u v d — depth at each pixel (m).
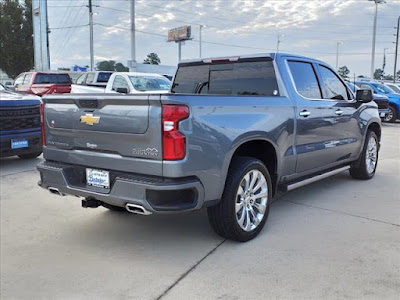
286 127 4.46
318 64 5.41
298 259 3.63
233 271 3.43
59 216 4.93
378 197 5.61
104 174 3.70
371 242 4.00
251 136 3.94
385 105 16.80
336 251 3.79
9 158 8.74
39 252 3.92
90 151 3.82
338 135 5.54
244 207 4.00
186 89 5.49
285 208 5.12
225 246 3.96
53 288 3.24
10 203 5.45
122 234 4.34
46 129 4.23
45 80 18.64
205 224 4.59
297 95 4.76
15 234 4.37
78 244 4.09
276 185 4.51
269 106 4.26
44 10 20.47
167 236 4.25
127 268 3.54
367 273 3.34
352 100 6.04
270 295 3.04
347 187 6.17
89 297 3.09
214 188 3.61
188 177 3.42
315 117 4.96
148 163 3.40
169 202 3.40
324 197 5.62
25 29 40.16
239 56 4.91
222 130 3.63
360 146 6.21
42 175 4.21
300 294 3.04
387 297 2.97
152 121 3.33
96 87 16.25
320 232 4.28
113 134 3.58
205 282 3.26
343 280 3.23
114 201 3.58
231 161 3.96
